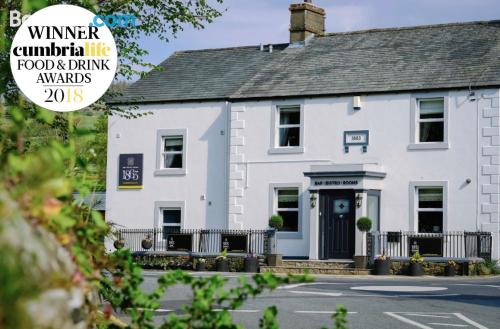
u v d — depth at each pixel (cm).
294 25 3512
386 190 2961
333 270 2731
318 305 1580
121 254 565
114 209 3422
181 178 3331
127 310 607
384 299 1717
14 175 408
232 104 3231
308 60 3347
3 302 340
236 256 2891
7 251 346
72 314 388
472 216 2844
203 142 3312
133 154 3416
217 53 3641
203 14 1684
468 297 1775
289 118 3153
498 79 2850
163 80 3512
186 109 3350
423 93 2945
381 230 2948
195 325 558
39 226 394
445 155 2895
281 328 1226
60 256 397
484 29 3216
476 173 2848
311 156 3084
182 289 1869
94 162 576
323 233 2941
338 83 3117
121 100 3419
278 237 3091
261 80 3291
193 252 3000
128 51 1598
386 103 2995
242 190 3183
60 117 834
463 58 3047
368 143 3005
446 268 2634
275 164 3136
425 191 2923
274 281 538
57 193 416
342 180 2900
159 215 3359
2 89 581
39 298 357
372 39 3362
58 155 420
